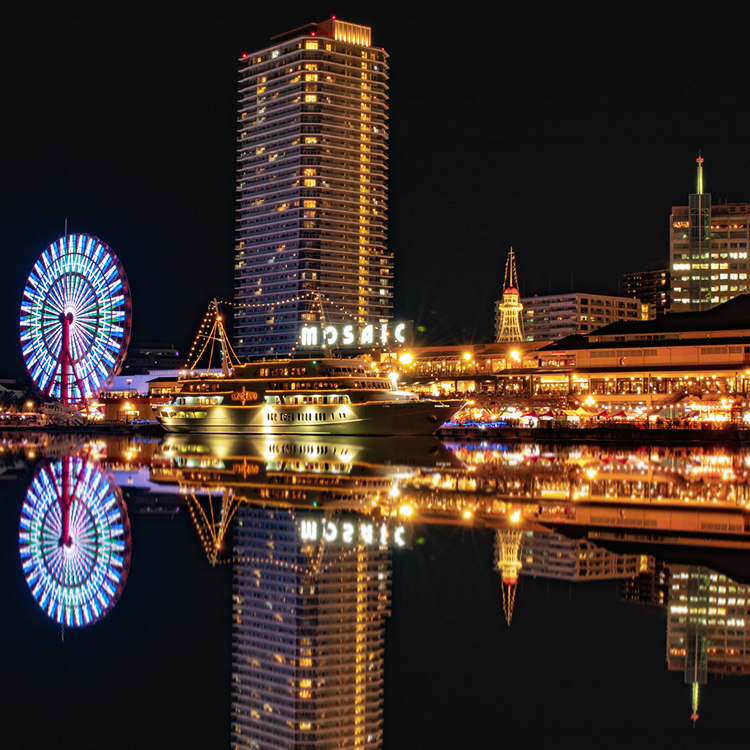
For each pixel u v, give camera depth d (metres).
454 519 47.50
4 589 33.88
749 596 31.86
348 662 26.72
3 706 24.38
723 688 24.62
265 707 24.16
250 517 49.00
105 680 25.84
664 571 35.41
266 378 152.88
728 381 163.00
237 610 31.22
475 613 30.33
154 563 37.81
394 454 103.56
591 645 27.50
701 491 60.59
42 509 53.38
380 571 35.78
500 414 171.38
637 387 169.38
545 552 38.97
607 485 64.56
